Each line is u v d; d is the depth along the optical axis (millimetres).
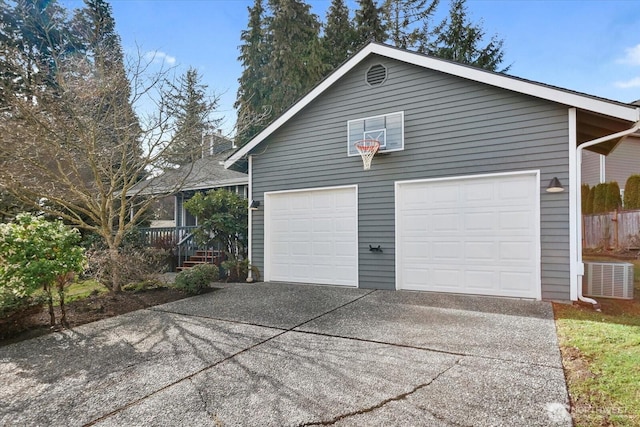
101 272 6492
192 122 7457
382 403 2648
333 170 7613
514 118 5914
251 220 8625
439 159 6520
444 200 6496
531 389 2779
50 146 6551
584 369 3076
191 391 2928
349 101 7445
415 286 6734
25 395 2957
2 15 7902
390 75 7008
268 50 17547
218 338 4270
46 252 4805
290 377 3145
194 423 2453
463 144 6312
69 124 6754
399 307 5523
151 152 7203
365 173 7238
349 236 7441
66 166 7484
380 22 19281
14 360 3758
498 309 5215
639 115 4957
